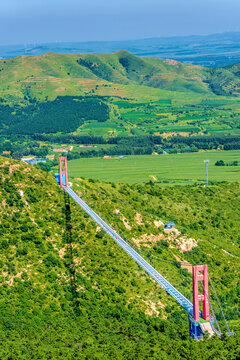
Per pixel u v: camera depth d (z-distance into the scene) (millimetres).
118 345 136875
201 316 146500
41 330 144750
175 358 126750
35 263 169125
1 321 145500
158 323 152625
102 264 174375
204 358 125688
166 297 166875
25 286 159875
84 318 153000
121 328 149875
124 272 173250
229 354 126250
